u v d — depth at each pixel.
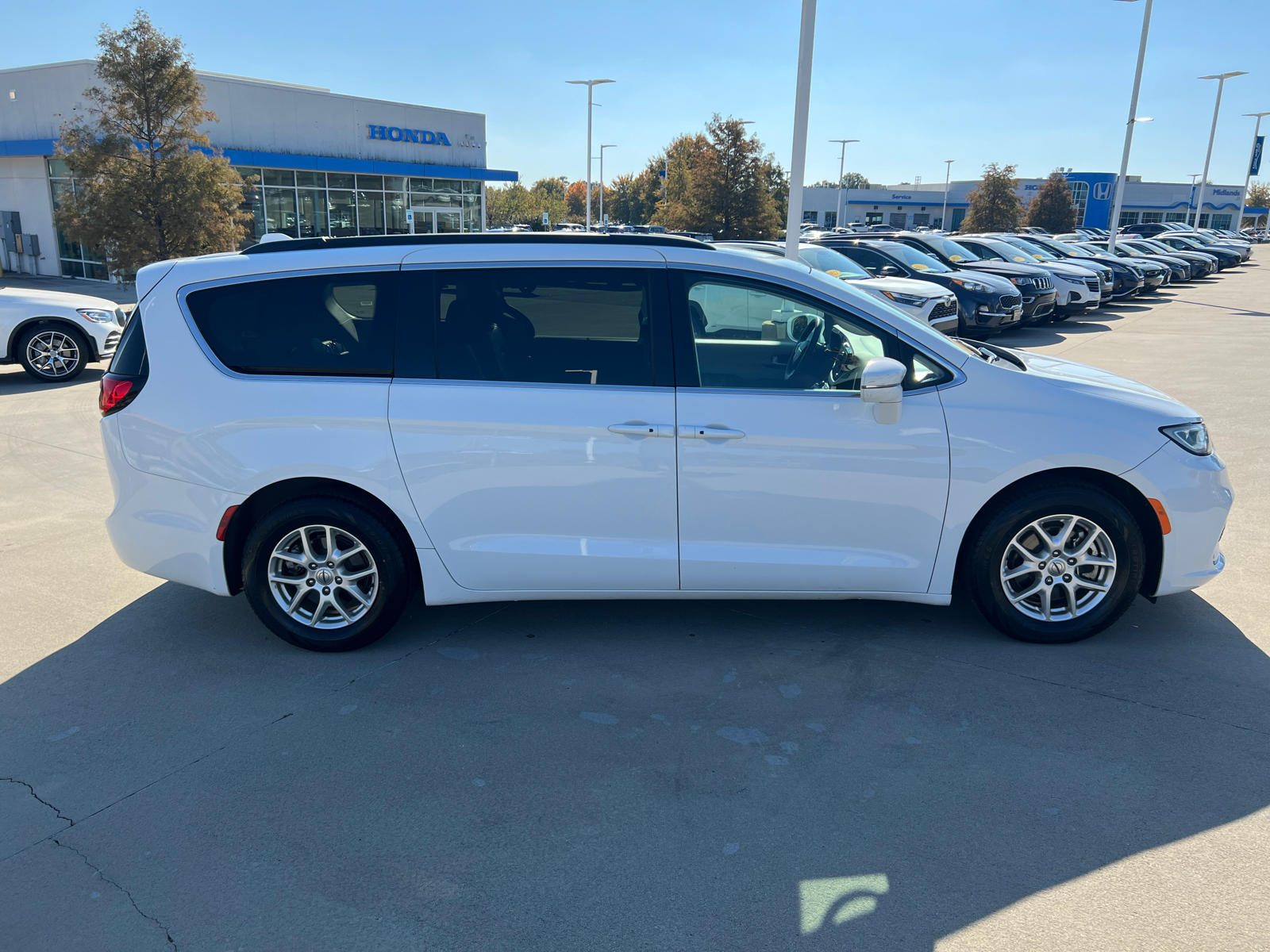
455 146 34.97
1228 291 27.11
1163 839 2.65
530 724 3.34
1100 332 16.41
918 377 3.69
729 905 2.41
